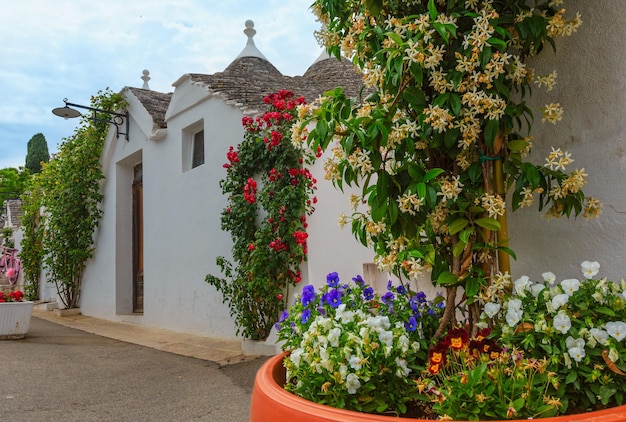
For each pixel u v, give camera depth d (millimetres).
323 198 6207
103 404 4332
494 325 2119
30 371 5574
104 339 7898
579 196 2176
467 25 2244
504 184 2316
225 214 6660
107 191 11094
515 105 2391
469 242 2230
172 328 8320
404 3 2396
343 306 2193
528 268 2553
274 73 9930
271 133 6027
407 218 2137
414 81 2262
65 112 9539
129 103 10086
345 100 2131
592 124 2348
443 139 2252
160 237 8805
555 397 1647
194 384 4867
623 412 1382
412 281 3240
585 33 2383
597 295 1798
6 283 19953
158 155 8984
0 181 36156
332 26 2680
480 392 1537
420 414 1924
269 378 1974
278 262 5953
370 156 2061
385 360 1886
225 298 6555
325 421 1485
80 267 11977
